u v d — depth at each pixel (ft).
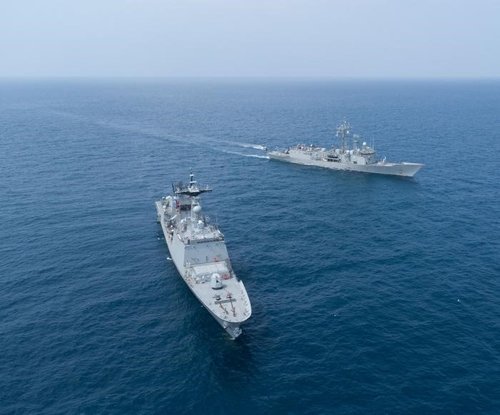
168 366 191.52
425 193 447.42
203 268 250.37
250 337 212.02
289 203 422.00
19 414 164.76
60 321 223.10
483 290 251.39
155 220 363.56
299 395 174.81
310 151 604.08
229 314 210.18
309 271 279.69
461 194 437.99
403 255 299.79
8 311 231.50
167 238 301.43
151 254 300.61
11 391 175.83
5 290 252.01
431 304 238.07
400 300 242.99
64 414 165.07
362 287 258.37
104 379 183.32
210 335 213.66
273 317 228.63
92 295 248.32
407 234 337.93
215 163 585.63
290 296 249.96
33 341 206.90
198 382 181.98
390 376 184.14
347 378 183.42
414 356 196.24
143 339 209.97
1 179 473.26
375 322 222.69
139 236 330.13
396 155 616.39
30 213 373.40
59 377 183.93
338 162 565.94
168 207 339.36
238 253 306.35
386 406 168.45
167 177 501.15
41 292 250.37
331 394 175.01
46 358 195.31
